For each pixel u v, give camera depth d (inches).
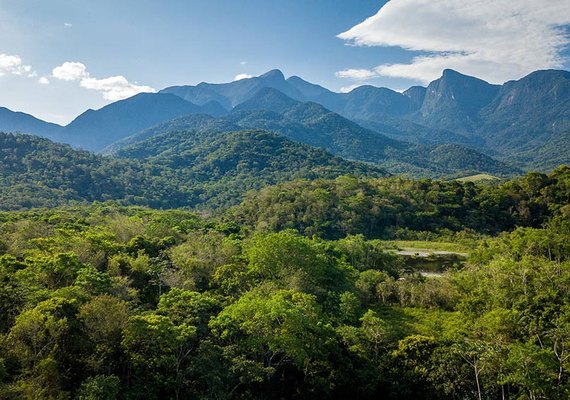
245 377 1296.8
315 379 1464.1
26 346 1120.2
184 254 2233.0
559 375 1338.6
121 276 1802.4
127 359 1238.9
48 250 1982.0
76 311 1274.6
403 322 2081.7
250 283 1971.0
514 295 1980.8
